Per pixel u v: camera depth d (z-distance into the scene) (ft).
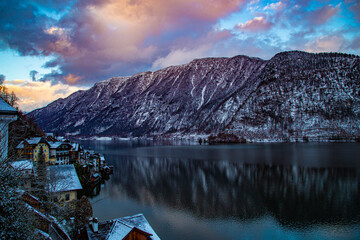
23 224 49.03
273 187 244.63
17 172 52.90
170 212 182.29
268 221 165.27
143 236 86.63
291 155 471.21
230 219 169.27
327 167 335.26
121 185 265.34
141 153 595.06
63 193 152.97
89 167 291.38
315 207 187.83
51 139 363.97
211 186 254.27
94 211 184.03
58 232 79.15
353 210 179.63
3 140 69.56
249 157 458.09
